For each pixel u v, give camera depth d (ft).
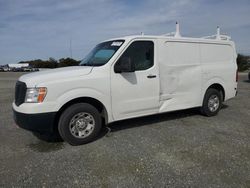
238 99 31.04
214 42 21.43
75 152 14.11
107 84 15.85
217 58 21.80
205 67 20.81
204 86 20.95
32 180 11.10
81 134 15.28
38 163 12.77
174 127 18.52
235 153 13.66
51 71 15.74
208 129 18.02
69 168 12.16
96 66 16.07
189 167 12.06
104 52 17.30
